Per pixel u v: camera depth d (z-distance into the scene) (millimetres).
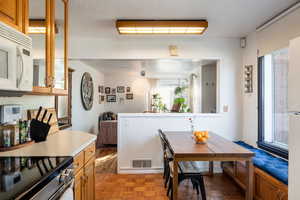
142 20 2777
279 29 2621
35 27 1783
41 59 1829
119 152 3549
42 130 1956
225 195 2719
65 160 1357
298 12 2305
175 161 2123
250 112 3404
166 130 3578
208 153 2113
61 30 2982
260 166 2373
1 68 1214
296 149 1431
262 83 3129
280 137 2824
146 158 3568
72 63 4531
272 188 2109
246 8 2455
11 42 1291
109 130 5562
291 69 1496
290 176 1493
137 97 7973
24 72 1417
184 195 2738
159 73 7348
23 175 1073
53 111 2521
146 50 3572
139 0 2258
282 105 2768
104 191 2836
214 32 3322
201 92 5070
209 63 4773
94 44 3553
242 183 2666
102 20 2811
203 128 3613
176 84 8109
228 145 2457
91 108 6074
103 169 3738
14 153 1524
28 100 2131
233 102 3645
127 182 3150
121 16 2684
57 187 1202
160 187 2965
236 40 3627
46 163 1288
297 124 1421
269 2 2295
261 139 3129
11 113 1817
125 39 3559
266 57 3094
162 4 2361
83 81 5250
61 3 2236
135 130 3570
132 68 6191
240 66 3635
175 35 3350
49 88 1881
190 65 5324
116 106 7887
